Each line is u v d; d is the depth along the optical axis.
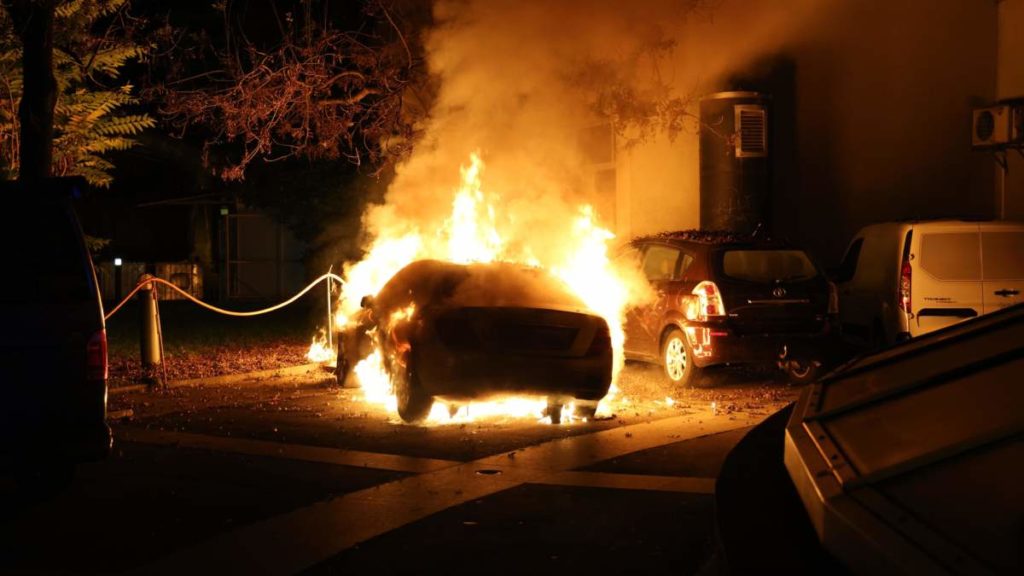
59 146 14.18
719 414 10.62
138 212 31.72
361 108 16.34
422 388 9.79
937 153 15.27
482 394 9.66
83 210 30.41
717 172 15.60
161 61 17.38
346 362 12.46
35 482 7.55
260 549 6.21
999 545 3.31
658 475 7.93
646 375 13.62
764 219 15.59
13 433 6.73
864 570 3.51
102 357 7.00
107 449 6.97
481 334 9.71
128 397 12.02
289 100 15.34
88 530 6.63
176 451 8.94
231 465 8.40
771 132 15.66
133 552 6.18
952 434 4.07
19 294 6.82
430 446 9.10
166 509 7.11
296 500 7.31
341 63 17.08
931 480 3.71
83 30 13.72
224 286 30.80
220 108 16.89
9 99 13.88
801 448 4.27
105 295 29.62
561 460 8.47
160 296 29.84
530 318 9.84
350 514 6.93
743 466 5.23
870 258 13.66
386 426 10.08
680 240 12.98
